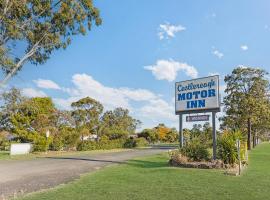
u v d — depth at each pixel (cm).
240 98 4062
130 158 2345
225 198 834
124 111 7300
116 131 5497
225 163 1608
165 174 1335
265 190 948
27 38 2091
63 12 2125
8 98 3878
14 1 1861
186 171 1438
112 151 3603
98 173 1411
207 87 1791
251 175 1298
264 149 4238
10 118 3912
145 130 7650
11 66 2023
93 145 4044
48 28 2148
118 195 884
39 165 1883
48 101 4359
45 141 3400
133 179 1194
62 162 2072
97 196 873
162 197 852
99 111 5084
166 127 8569
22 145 3175
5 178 1323
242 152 1725
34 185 1123
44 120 3956
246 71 4047
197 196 862
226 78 4181
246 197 846
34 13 2061
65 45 2267
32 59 2270
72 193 924
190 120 1842
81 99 4903
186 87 1902
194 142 1878
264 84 4044
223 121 4238
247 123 4272
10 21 1898
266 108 4066
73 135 3875
